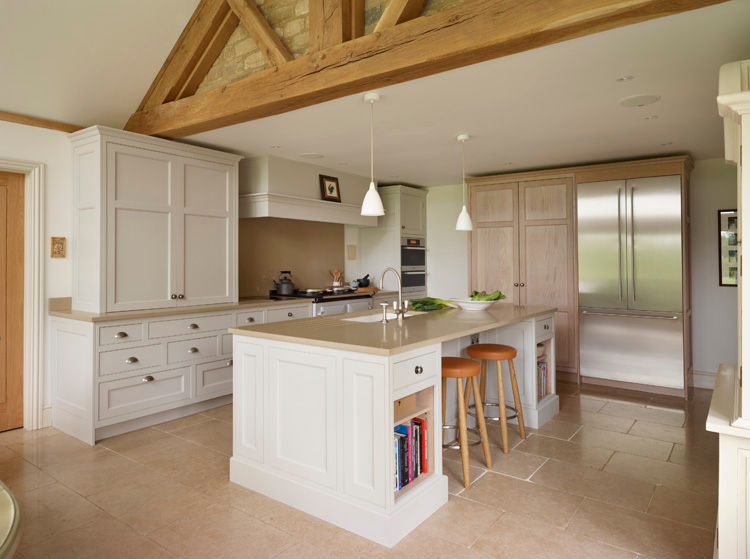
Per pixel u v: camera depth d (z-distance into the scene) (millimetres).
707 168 4785
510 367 3406
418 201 6508
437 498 2393
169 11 3244
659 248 4469
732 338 4656
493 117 3465
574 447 3207
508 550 2047
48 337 3605
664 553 2021
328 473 2307
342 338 2354
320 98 2816
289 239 5547
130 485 2672
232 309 4160
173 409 3826
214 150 4066
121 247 3461
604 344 4777
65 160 3627
